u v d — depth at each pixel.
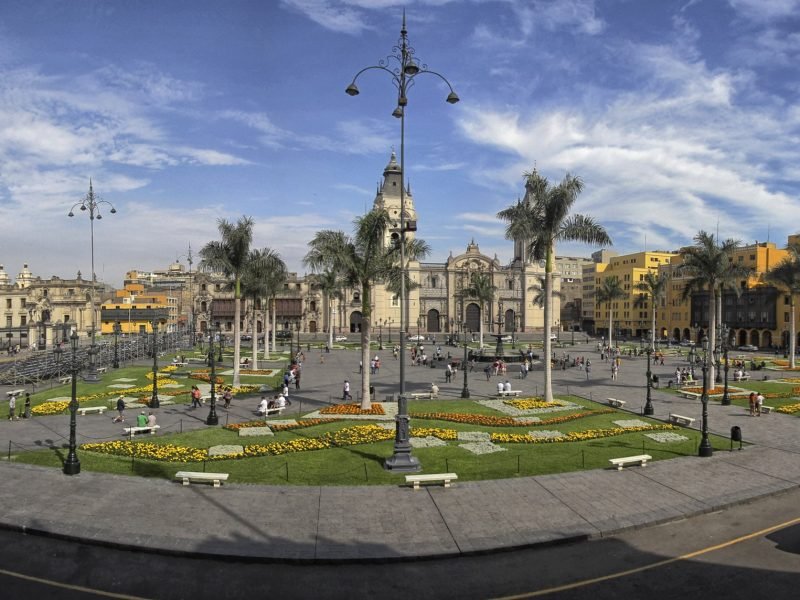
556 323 164.50
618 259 167.12
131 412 38.06
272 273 68.56
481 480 23.00
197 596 14.10
